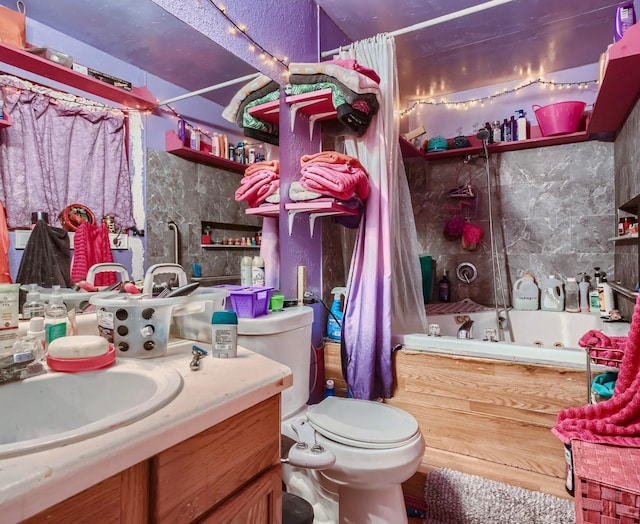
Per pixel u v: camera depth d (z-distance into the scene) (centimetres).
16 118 98
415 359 186
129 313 97
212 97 155
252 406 79
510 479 164
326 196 179
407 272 217
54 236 105
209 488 68
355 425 133
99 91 116
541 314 272
